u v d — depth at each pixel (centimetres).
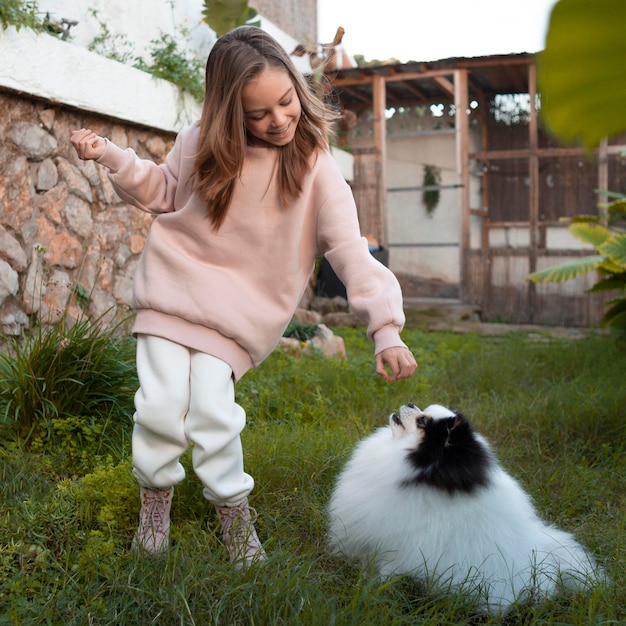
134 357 380
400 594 223
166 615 204
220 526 255
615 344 702
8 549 236
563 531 276
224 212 228
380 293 225
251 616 197
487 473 240
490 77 1124
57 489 284
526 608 223
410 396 486
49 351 344
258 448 326
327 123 234
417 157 1247
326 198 236
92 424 332
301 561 243
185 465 299
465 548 228
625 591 229
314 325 656
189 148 241
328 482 315
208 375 228
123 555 234
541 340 794
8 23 405
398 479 239
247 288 236
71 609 206
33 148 448
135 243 554
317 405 432
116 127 528
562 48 27
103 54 554
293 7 934
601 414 425
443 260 1223
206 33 714
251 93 209
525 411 435
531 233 1078
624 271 726
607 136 29
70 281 482
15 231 433
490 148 1232
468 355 666
